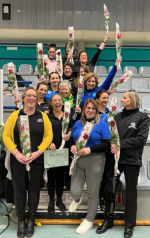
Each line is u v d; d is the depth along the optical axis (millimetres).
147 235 2363
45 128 2395
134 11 7383
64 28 7441
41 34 7398
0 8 7375
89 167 2359
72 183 2439
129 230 2336
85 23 7410
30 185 2365
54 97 2537
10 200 2756
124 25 7398
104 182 2631
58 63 3203
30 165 2344
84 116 2439
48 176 2578
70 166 2441
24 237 2305
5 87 4863
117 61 2723
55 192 2742
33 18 7418
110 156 2545
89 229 2447
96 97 2578
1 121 2932
